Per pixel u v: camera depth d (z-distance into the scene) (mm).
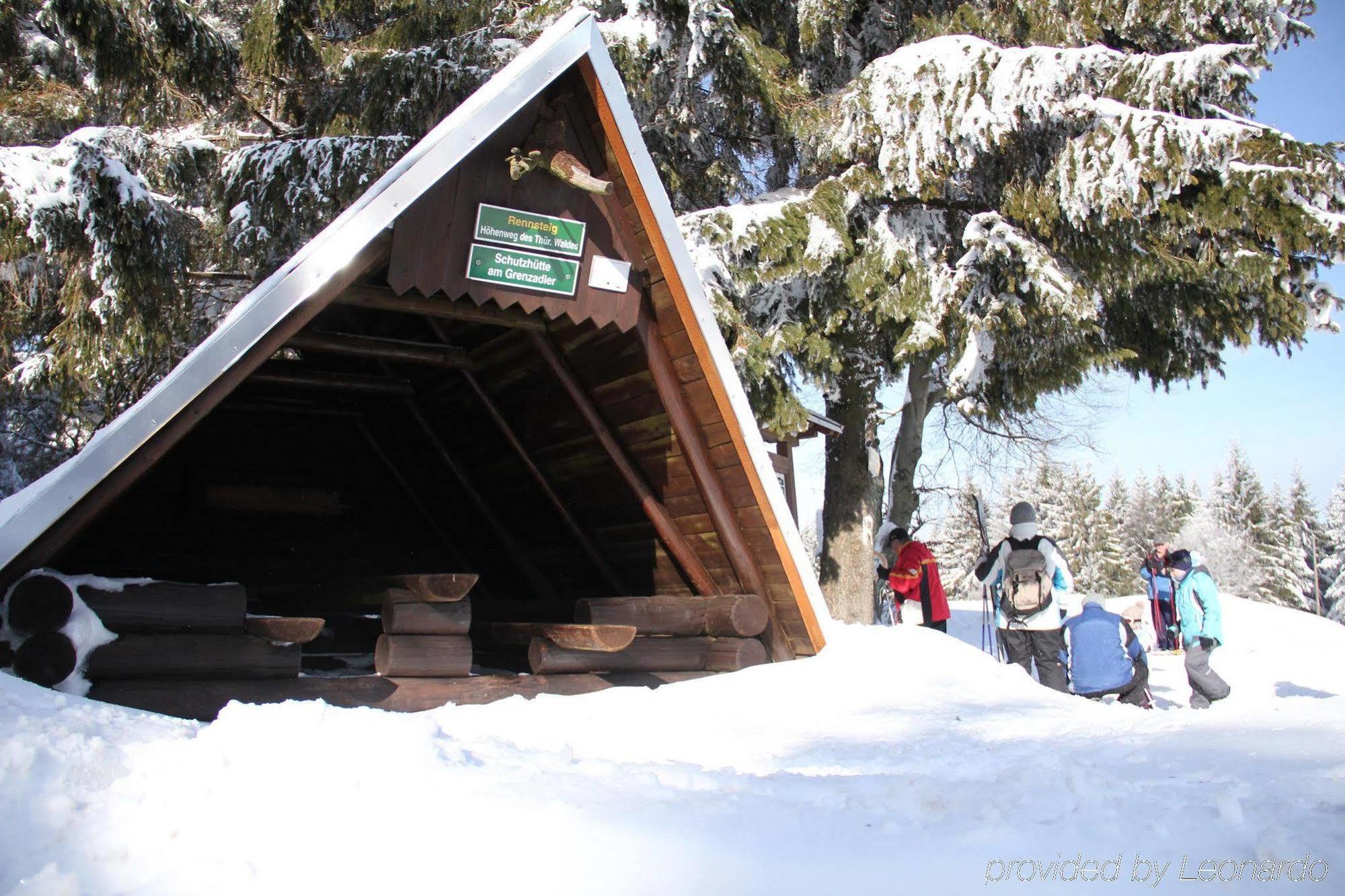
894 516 17344
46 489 4895
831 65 15586
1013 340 14203
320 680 5688
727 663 6844
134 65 12969
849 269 13383
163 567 9156
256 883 2623
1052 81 11961
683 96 14008
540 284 6270
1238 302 15148
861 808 3102
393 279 5820
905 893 2408
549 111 6301
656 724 5281
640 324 6629
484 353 7734
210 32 13617
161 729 4129
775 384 12852
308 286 5500
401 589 6316
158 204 11406
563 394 7391
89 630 5125
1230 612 20016
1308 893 2270
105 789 3289
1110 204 12211
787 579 6969
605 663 6590
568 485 8227
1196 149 11992
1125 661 7902
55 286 12344
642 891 2484
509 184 6254
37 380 13344
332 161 13539
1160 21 14320
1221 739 4332
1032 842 2674
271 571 9656
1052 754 4355
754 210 12469
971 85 12086
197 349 5254
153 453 5266
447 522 10289
